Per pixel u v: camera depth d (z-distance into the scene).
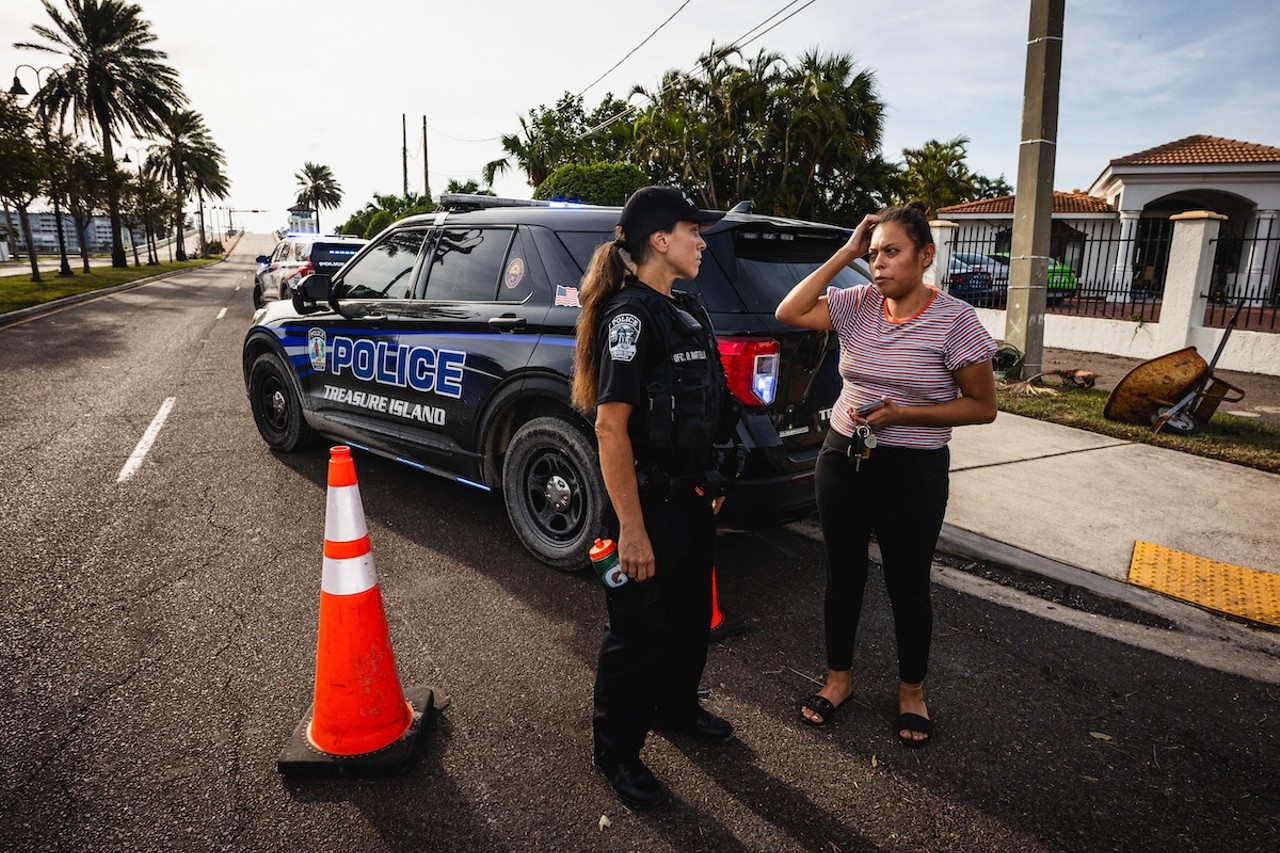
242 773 2.20
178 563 3.57
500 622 3.13
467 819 2.05
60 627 2.97
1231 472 5.17
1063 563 3.71
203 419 6.34
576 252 3.53
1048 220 7.86
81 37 33.84
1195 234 9.51
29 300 17.72
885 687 2.76
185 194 61.09
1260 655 3.03
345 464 2.19
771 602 3.39
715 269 3.12
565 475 3.51
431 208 33.56
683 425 1.91
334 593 2.19
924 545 2.34
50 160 22.03
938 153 35.25
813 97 18.92
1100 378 8.81
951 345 2.17
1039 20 7.49
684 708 2.38
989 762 2.36
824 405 3.35
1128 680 2.84
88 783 2.14
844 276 3.64
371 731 2.23
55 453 5.24
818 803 2.16
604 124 22.36
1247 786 2.29
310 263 12.21
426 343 3.98
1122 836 2.07
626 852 1.96
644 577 1.94
